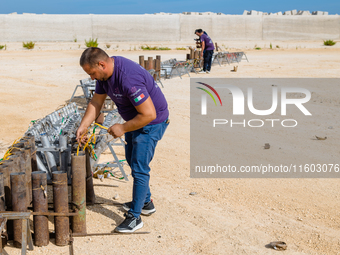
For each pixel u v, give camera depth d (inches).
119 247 138.6
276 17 1939.0
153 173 211.6
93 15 1718.8
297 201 179.5
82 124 148.3
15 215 127.0
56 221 135.6
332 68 678.5
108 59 128.2
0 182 128.2
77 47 1277.1
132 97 129.2
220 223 157.4
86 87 388.5
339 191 190.4
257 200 180.2
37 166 179.5
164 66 593.3
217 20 1881.2
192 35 1845.5
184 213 165.6
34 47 1242.6
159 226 154.5
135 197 147.3
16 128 302.4
